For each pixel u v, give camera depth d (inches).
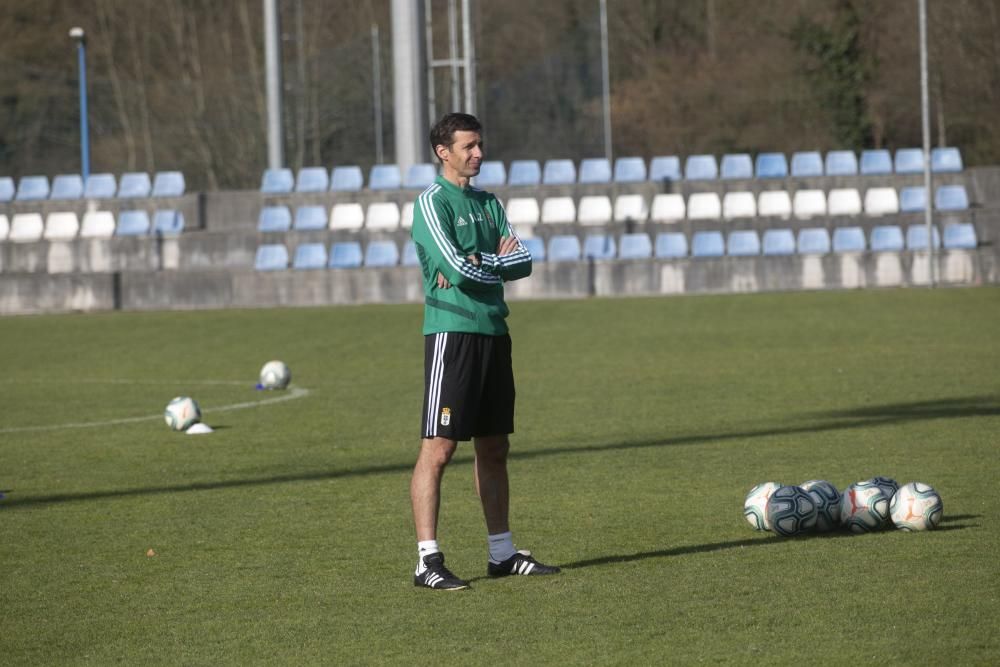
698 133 7268.7
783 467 1317.7
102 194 4982.8
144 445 1609.3
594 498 1185.4
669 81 7470.5
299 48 6840.6
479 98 6988.2
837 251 4279.0
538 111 6934.1
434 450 885.8
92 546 1034.7
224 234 4633.4
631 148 7628.0
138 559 983.6
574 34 7071.9
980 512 1060.5
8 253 4643.2
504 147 6875.0
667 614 788.0
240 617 811.4
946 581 842.2
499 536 904.9
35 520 1147.9
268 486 1298.0
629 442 1524.4
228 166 7298.2
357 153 7071.9
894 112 6707.7
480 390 884.6
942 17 6205.7
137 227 4734.3
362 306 4111.7
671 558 938.1
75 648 754.8
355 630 775.7
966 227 4328.3
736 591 836.6
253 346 3026.6
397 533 1059.9
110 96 7652.6
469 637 753.6
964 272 4224.9
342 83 7106.3
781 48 6924.2
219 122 7386.8
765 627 753.6
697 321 3292.3
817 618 767.7
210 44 7810.0
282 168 4830.2
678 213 4606.3
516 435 1608.0
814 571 880.9
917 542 959.0
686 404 1855.3
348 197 4722.0
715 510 1112.2
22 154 7283.5
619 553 961.5
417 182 4660.4
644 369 2336.4
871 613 774.5
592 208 4655.5
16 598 871.7
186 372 2527.1
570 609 807.7
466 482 1293.1
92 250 4655.5
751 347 2669.8
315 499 1219.9
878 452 1386.6
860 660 688.4
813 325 3093.0
